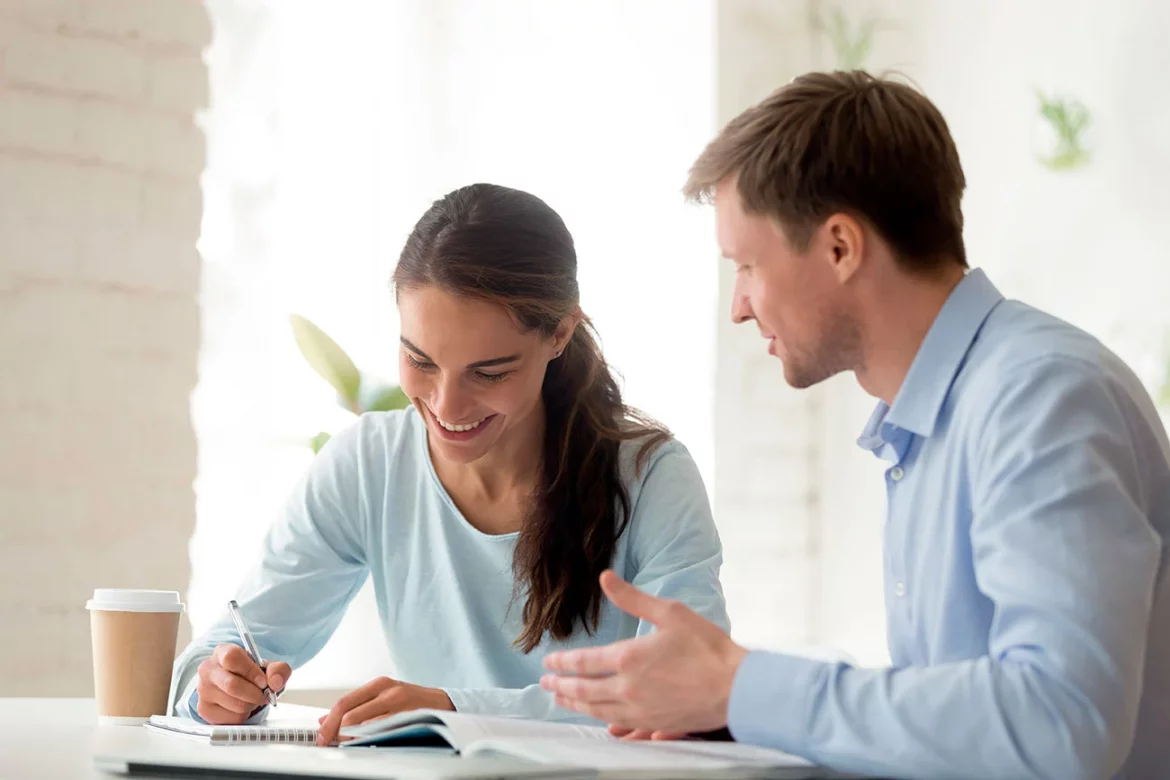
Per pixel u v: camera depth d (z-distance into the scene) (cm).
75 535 248
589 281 324
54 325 248
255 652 144
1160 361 274
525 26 321
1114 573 97
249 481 284
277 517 179
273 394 288
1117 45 286
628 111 329
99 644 143
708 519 170
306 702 258
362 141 303
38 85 249
